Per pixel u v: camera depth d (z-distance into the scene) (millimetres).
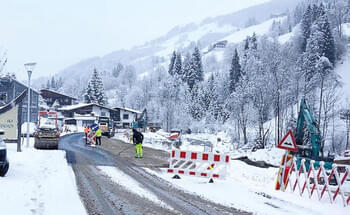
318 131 19328
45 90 96812
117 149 24719
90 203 8016
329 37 74812
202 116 86875
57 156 16859
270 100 49438
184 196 9625
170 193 9922
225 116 80312
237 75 87562
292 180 13664
